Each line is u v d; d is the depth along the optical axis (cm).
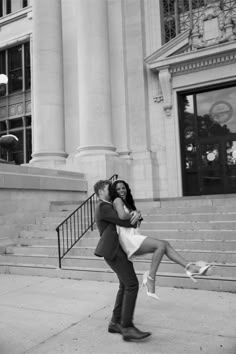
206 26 1441
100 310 548
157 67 1505
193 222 883
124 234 423
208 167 1472
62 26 1747
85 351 402
